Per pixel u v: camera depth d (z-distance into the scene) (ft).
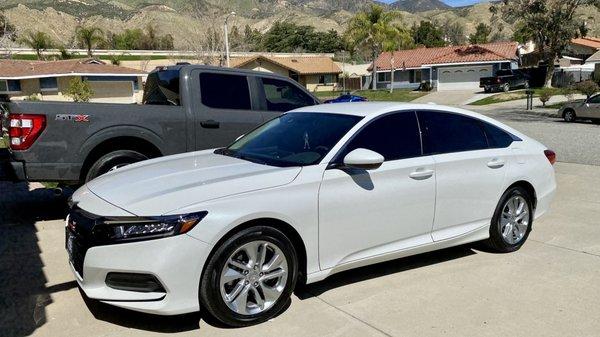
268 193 12.44
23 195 25.57
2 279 15.14
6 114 19.86
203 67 22.68
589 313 13.02
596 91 100.48
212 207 11.70
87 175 20.24
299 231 12.87
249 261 12.25
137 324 12.39
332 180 13.37
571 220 21.52
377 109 15.31
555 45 132.36
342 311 13.10
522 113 92.79
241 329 12.17
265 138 16.12
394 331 12.12
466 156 16.03
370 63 213.05
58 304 13.50
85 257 11.55
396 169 14.46
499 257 17.04
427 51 192.85
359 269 15.90
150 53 194.29
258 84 23.88
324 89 197.57
